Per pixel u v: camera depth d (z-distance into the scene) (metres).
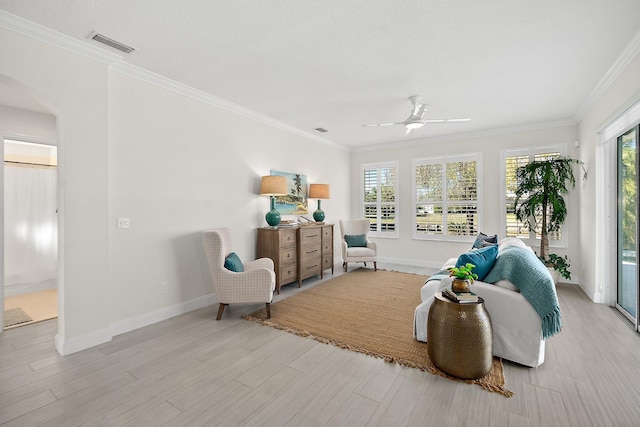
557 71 2.94
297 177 5.11
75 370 2.13
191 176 3.42
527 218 4.58
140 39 2.39
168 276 3.19
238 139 4.01
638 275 2.71
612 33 2.28
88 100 2.50
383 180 6.33
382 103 3.85
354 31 2.28
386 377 2.03
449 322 2.01
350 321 3.02
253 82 3.22
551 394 1.82
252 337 2.68
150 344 2.54
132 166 2.89
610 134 3.25
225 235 3.45
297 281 4.64
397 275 5.02
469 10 2.03
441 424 1.58
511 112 4.20
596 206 3.58
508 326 2.17
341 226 5.79
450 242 5.57
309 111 4.16
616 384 1.91
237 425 1.59
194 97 3.44
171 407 1.73
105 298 2.59
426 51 2.57
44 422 1.61
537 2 1.94
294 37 2.37
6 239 4.14
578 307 3.40
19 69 2.15
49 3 1.95
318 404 1.76
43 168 4.45
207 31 2.29
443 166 5.62
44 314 3.32
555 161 4.22
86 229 2.48
